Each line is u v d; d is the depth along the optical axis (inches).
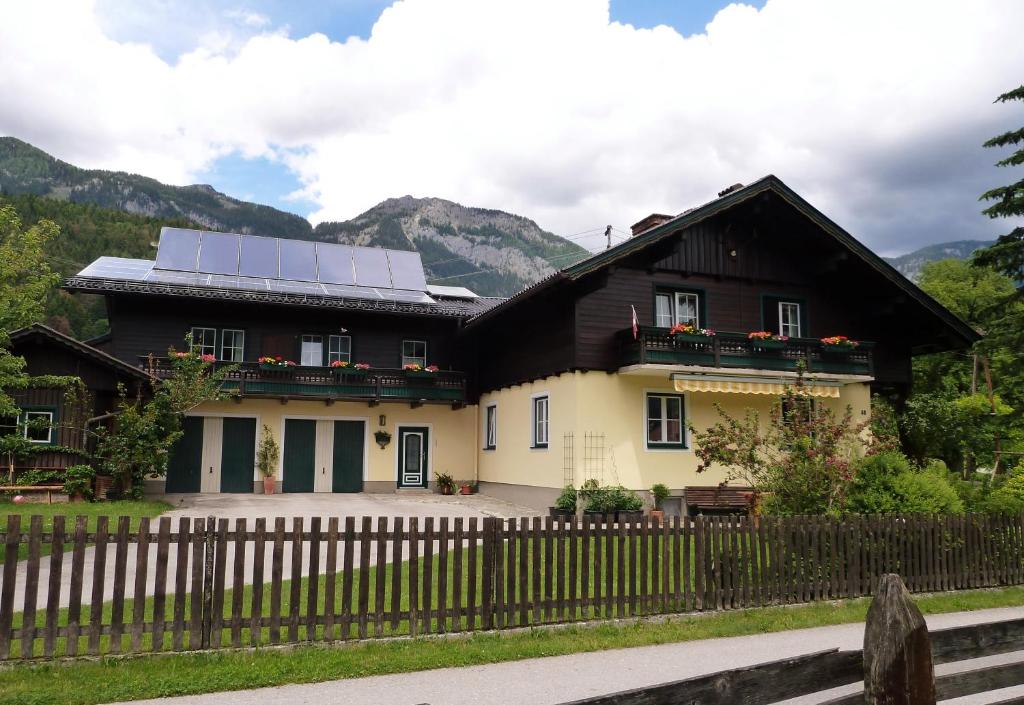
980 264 908.6
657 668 297.6
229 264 1123.9
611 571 366.9
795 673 147.3
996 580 473.4
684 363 812.6
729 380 839.7
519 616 344.5
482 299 1293.1
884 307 961.5
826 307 963.3
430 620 327.6
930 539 454.6
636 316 840.3
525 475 938.7
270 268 1145.4
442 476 1098.1
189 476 1025.5
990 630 170.4
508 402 1015.0
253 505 860.6
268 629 312.5
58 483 827.4
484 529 340.2
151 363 938.1
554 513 789.2
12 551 277.4
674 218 843.4
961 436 1083.3
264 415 1066.1
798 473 474.9
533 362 932.6
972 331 957.8
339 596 405.7
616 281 851.4
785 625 369.7
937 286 1640.0
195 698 255.6
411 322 1140.5
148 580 462.3
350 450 1099.9
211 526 297.4
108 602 399.5
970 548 467.2
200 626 293.1
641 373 835.4
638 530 376.2
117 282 956.6
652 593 376.2
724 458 496.7
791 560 411.2
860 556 433.1
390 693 263.0
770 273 934.4
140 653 284.5
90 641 280.8
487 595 338.0
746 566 397.7
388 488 1106.1
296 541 308.2
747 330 913.5
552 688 270.4
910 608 134.2
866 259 912.3
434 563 504.7
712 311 898.1
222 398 967.6
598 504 774.5
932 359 1542.8
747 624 365.4
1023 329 875.4
